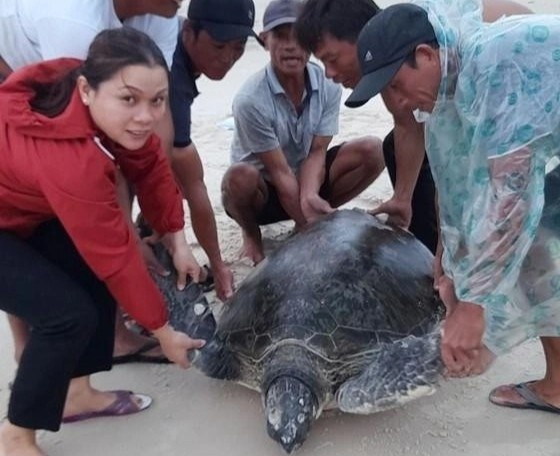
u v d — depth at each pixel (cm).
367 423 287
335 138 576
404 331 286
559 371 280
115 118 223
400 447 273
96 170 224
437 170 252
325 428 285
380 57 215
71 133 223
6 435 262
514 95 206
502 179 212
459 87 217
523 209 213
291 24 354
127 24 292
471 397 299
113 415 296
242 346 287
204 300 312
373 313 282
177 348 268
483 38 212
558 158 250
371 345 276
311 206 382
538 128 205
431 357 262
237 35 332
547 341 275
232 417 294
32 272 245
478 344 241
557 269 253
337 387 278
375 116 626
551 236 253
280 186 390
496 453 268
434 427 283
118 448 280
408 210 358
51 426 256
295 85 382
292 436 253
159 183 278
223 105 716
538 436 276
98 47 221
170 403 304
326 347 272
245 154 405
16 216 246
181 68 340
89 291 269
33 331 249
